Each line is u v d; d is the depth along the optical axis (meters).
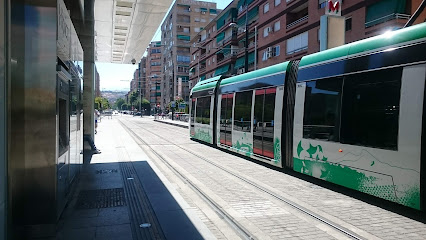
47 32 4.55
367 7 24.92
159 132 28.56
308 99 8.64
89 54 13.75
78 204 6.29
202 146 17.20
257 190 7.77
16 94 4.46
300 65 9.14
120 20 15.12
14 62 4.44
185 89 95.19
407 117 5.83
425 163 5.50
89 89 13.91
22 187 4.51
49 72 4.56
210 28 67.31
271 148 10.38
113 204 6.32
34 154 4.53
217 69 62.56
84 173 9.43
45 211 4.56
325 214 5.98
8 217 3.97
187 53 96.38
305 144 8.66
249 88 12.20
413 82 5.78
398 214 5.99
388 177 6.16
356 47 7.21
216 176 9.39
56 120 4.59
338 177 7.44
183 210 5.98
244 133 12.42
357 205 6.56
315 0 31.23
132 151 14.51
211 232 4.96
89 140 13.53
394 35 6.33
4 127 3.75
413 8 21.91
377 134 6.43
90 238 4.64
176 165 11.21
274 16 39.34
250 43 48.56
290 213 6.06
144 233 4.86
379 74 6.51
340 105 7.46
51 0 4.55
